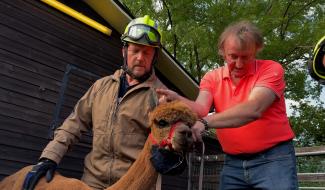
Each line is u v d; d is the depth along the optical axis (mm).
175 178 10625
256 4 17297
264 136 3400
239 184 3625
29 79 7207
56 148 3582
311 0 19359
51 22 7727
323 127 23375
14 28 7051
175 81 9688
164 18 18969
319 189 7762
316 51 2852
